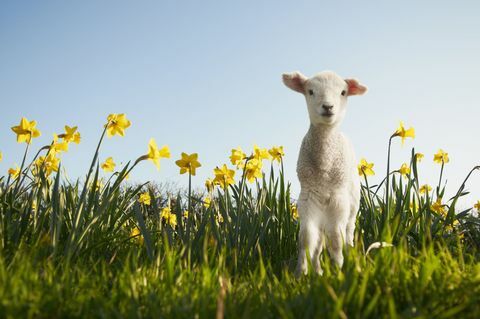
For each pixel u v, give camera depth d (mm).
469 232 2375
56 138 1887
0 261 1275
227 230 1988
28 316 1052
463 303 1126
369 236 2320
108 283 1361
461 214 2361
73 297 1185
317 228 1944
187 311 1132
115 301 1195
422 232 2053
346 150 1998
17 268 1310
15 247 1585
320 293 1167
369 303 1127
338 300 1060
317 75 2041
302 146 2018
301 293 1271
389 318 1069
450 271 1289
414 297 1170
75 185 2164
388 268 1251
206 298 1182
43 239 1620
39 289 1188
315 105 1958
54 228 1650
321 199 1961
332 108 1917
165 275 1345
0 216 1673
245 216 2064
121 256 1770
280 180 2361
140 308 1171
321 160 1943
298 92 2158
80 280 1283
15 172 2158
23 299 1119
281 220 2305
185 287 1271
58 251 1671
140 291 1246
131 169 1652
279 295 1268
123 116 1761
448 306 1141
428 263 1229
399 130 2215
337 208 1954
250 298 1212
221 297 1052
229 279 1404
